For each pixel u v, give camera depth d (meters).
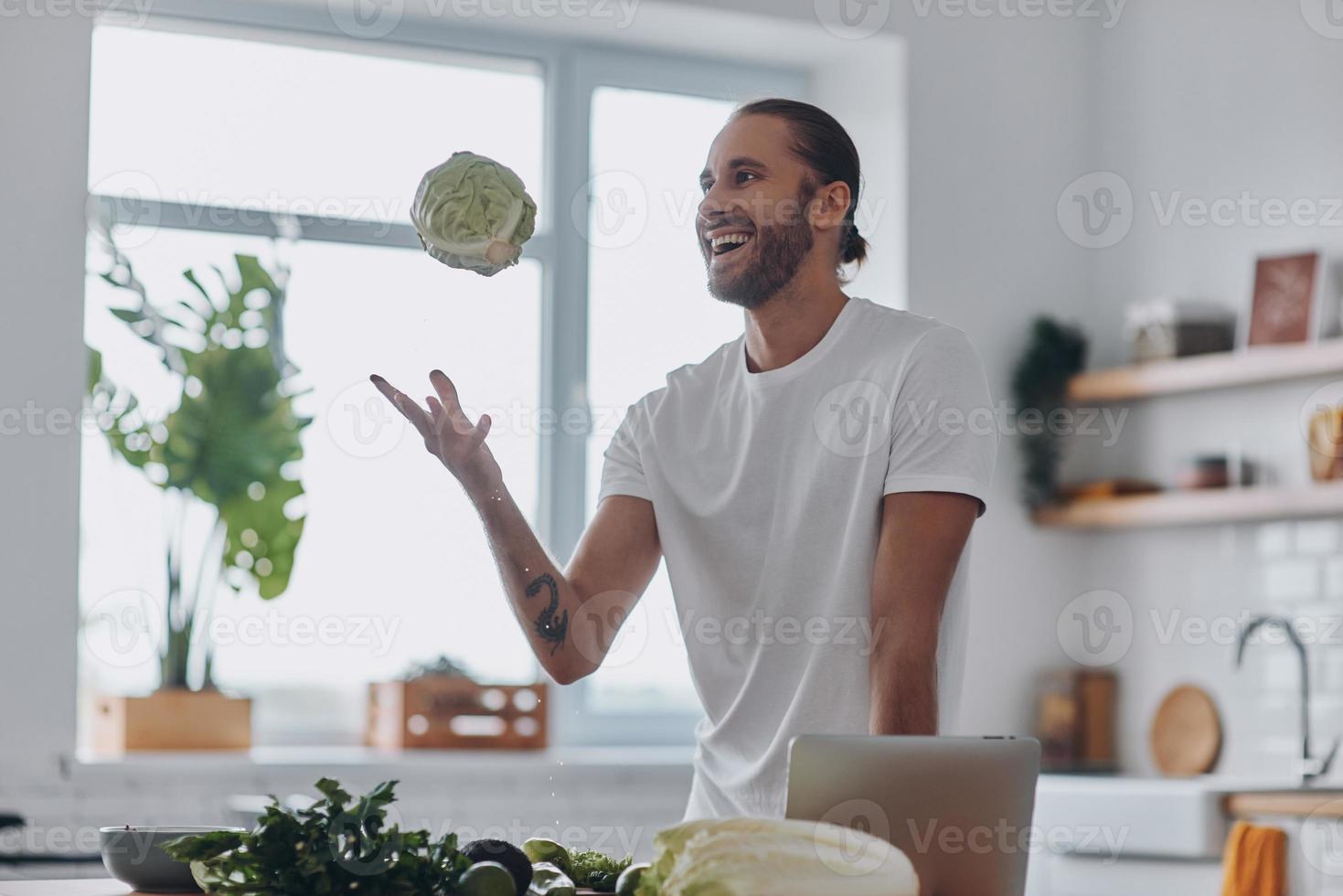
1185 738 4.39
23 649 3.72
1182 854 3.55
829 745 1.01
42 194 3.85
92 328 3.97
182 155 4.12
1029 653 4.66
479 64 4.51
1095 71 4.95
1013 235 4.78
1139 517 4.41
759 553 1.71
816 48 4.70
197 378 4.01
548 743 4.28
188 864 1.13
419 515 4.25
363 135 4.31
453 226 1.35
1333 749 3.88
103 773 3.70
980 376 1.66
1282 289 4.21
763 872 0.89
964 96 4.75
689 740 4.60
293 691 4.18
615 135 4.63
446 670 4.18
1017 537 4.69
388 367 4.25
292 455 4.07
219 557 4.05
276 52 4.24
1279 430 4.24
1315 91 4.21
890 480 1.61
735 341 1.84
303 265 4.21
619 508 1.81
